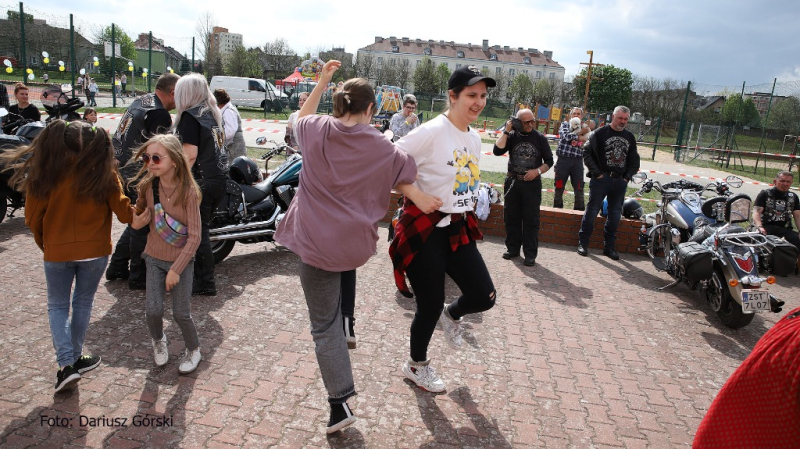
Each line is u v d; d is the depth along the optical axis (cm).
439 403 359
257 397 348
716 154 2269
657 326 522
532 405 366
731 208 553
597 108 5753
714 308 545
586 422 352
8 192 660
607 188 727
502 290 588
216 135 479
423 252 334
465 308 365
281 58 6334
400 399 360
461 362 418
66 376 326
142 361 381
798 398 173
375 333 454
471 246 350
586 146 735
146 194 363
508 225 702
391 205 823
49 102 919
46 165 323
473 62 10419
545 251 759
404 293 348
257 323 455
